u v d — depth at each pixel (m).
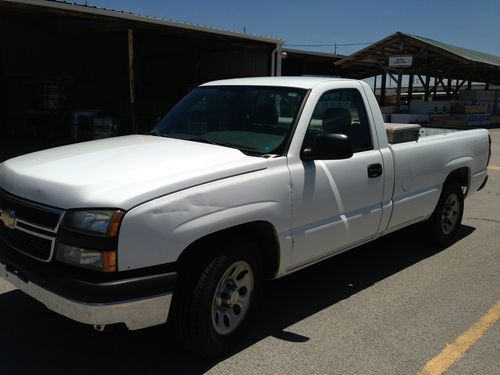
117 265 2.68
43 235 2.84
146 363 3.21
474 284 4.67
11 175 3.24
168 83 20.92
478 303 4.25
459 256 5.47
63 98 16.08
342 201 3.96
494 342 3.59
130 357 3.28
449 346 3.52
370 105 4.43
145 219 2.73
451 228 5.82
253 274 3.43
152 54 21.39
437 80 35.81
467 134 5.87
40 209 2.87
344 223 4.01
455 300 4.30
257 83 4.25
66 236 2.74
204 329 3.09
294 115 3.74
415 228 5.79
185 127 4.21
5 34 16.94
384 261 5.27
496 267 5.15
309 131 3.77
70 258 2.74
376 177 4.29
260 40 15.84
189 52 19.50
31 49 17.91
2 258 3.13
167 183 2.88
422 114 27.31
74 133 15.58
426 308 4.13
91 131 15.35
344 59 28.00
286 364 3.24
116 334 3.57
